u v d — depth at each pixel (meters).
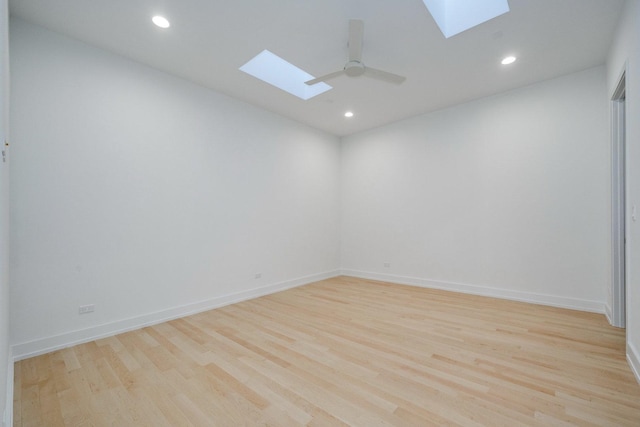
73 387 2.02
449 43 2.89
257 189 4.38
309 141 5.31
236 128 4.12
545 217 3.72
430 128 4.74
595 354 2.37
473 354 2.41
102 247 2.89
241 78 3.56
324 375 2.13
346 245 5.89
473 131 4.29
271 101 4.23
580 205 3.49
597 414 1.67
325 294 4.42
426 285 4.80
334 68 3.35
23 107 2.48
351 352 2.49
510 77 3.60
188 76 3.50
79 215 2.76
